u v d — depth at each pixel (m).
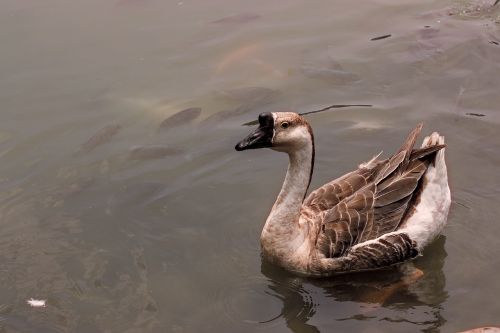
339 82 11.97
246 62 12.69
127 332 7.45
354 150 10.37
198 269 8.45
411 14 14.28
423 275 8.31
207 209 9.47
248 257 8.66
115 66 12.72
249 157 10.48
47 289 8.13
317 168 10.08
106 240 8.94
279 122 7.66
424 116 10.99
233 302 7.91
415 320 7.57
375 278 8.36
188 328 7.50
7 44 13.50
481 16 14.01
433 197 8.61
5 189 9.90
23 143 10.87
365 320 7.62
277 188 9.81
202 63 12.73
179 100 11.67
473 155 10.06
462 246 8.65
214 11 14.61
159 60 12.87
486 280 8.07
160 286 8.16
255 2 15.02
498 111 10.99
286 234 8.20
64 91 12.09
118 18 14.42
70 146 10.77
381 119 10.97
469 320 7.49
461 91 11.56
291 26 13.89
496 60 12.39
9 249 8.79
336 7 14.71
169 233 9.05
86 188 9.88
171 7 14.89
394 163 8.62
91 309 7.80
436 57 12.59
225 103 11.52
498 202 9.23
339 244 8.13
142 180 10.00
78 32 13.88
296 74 12.25
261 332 7.45
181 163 10.32
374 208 8.41
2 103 11.80
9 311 7.82
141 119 11.30
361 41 13.26
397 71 12.22
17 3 15.30
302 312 7.77
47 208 9.52
